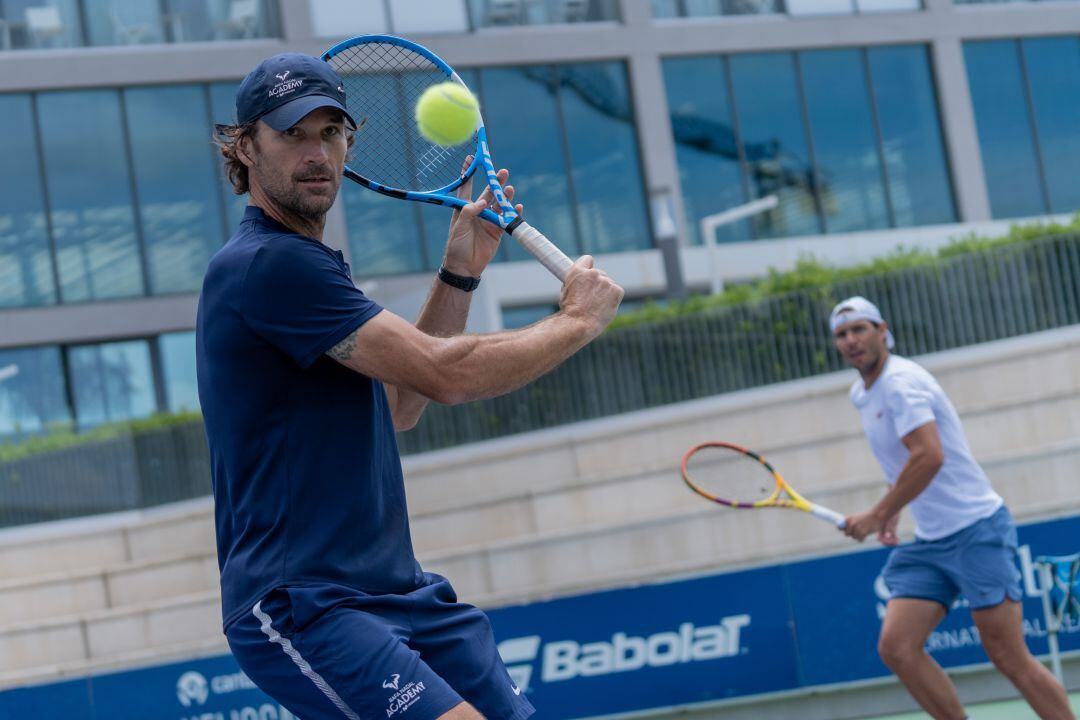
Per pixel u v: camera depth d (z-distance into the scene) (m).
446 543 23.16
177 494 26.33
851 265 25.22
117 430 26.77
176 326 33.81
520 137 35.97
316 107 4.91
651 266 35.72
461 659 5.27
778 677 15.19
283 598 4.93
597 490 22.42
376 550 5.11
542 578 21.09
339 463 5.01
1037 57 40.09
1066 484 18.59
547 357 5.20
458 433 25.36
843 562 15.12
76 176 33.69
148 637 22.56
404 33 35.59
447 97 6.35
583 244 35.91
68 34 34.12
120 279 33.72
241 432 4.98
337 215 34.28
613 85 36.88
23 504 26.75
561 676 15.66
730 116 37.47
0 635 22.95
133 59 34.03
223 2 34.97
